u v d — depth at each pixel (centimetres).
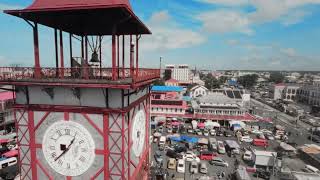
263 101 16888
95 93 1501
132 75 1414
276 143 7775
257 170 5406
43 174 1634
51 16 1559
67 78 1557
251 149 6681
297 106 13638
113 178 1519
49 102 1583
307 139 8388
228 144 7006
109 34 2117
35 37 1571
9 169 4916
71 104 1550
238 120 9538
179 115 9838
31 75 1588
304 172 4991
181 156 6084
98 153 1530
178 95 12081
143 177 2195
